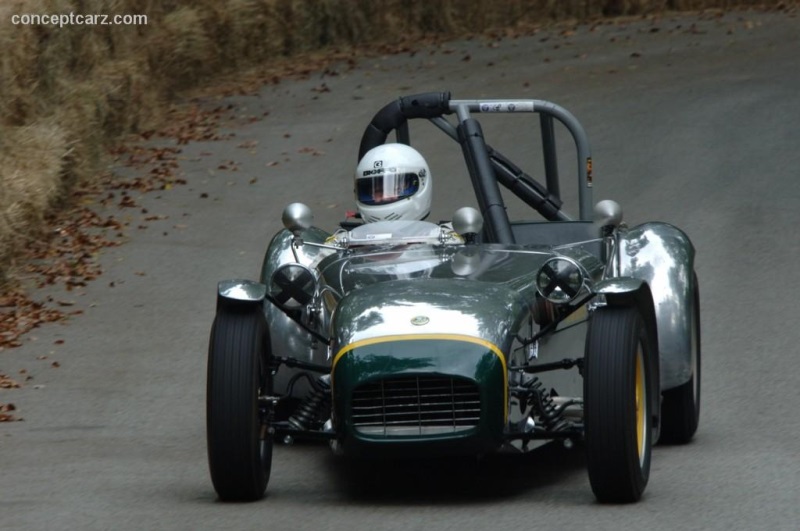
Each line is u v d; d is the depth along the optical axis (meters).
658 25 105.56
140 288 44.19
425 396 20.95
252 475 21.72
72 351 37.16
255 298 22.02
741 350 33.66
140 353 36.75
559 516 20.48
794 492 21.53
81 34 68.62
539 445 22.52
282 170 61.97
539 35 105.12
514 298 22.77
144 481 24.14
